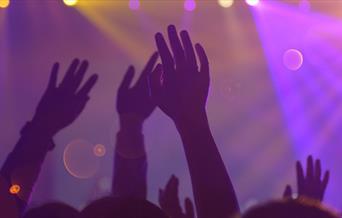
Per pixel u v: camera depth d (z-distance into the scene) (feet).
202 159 5.26
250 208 4.02
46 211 5.82
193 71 5.58
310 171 7.20
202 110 5.47
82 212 4.80
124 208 4.68
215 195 5.15
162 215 4.76
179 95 5.50
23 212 6.46
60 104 7.09
